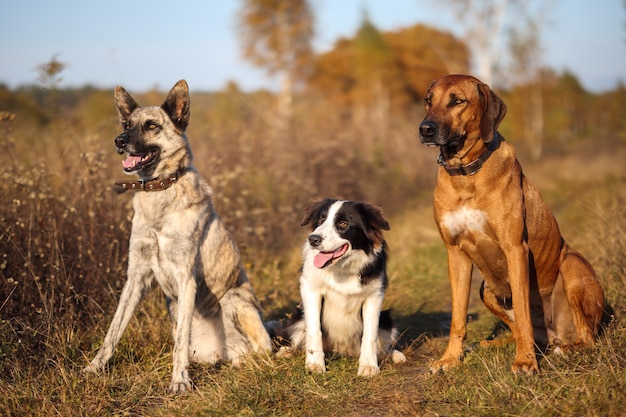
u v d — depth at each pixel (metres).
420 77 46.00
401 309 7.07
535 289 5.17
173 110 5.01
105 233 6.38
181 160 4.98
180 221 4.80
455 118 4.57
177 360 4.57
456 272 4.92
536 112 48.72
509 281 4.95
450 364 4.72
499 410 3.73
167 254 4.79
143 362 4.98
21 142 8.08
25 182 5.90
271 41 35.38
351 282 5.01
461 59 45.66
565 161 32.12
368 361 4.90
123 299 4.84
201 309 5.25
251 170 10.73
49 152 8.03
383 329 5.41
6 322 4.88
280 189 10.66
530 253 4.97
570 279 5.05
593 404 3.57
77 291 5.89
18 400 4.10
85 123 9.20
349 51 46.16
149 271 4.98
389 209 14.15
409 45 46.41
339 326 5.27
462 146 4.65
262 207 9.90
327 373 4.79
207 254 5.10
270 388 4.27
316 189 11.95
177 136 4.98
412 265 9.11
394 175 16.30
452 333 4.89
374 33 43.62
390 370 4.87
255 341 5.25
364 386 4.50
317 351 4.94
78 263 6.02
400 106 43.50
